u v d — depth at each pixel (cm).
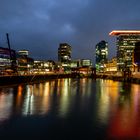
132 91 5669
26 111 2330
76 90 5728
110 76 18800
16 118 1959
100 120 1909
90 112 2320
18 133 1466
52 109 2486
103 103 3119
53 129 1579
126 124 1756
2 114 2150
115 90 5991
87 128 1614
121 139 1356
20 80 7244
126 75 15262
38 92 4788
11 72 11962
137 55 15750
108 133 1483
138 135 1443
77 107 2677
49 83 9425
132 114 2223
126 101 3419
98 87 7306
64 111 2362
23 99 3441
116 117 2053
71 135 1427
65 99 3559
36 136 1398
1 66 16925
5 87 5756
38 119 1927
